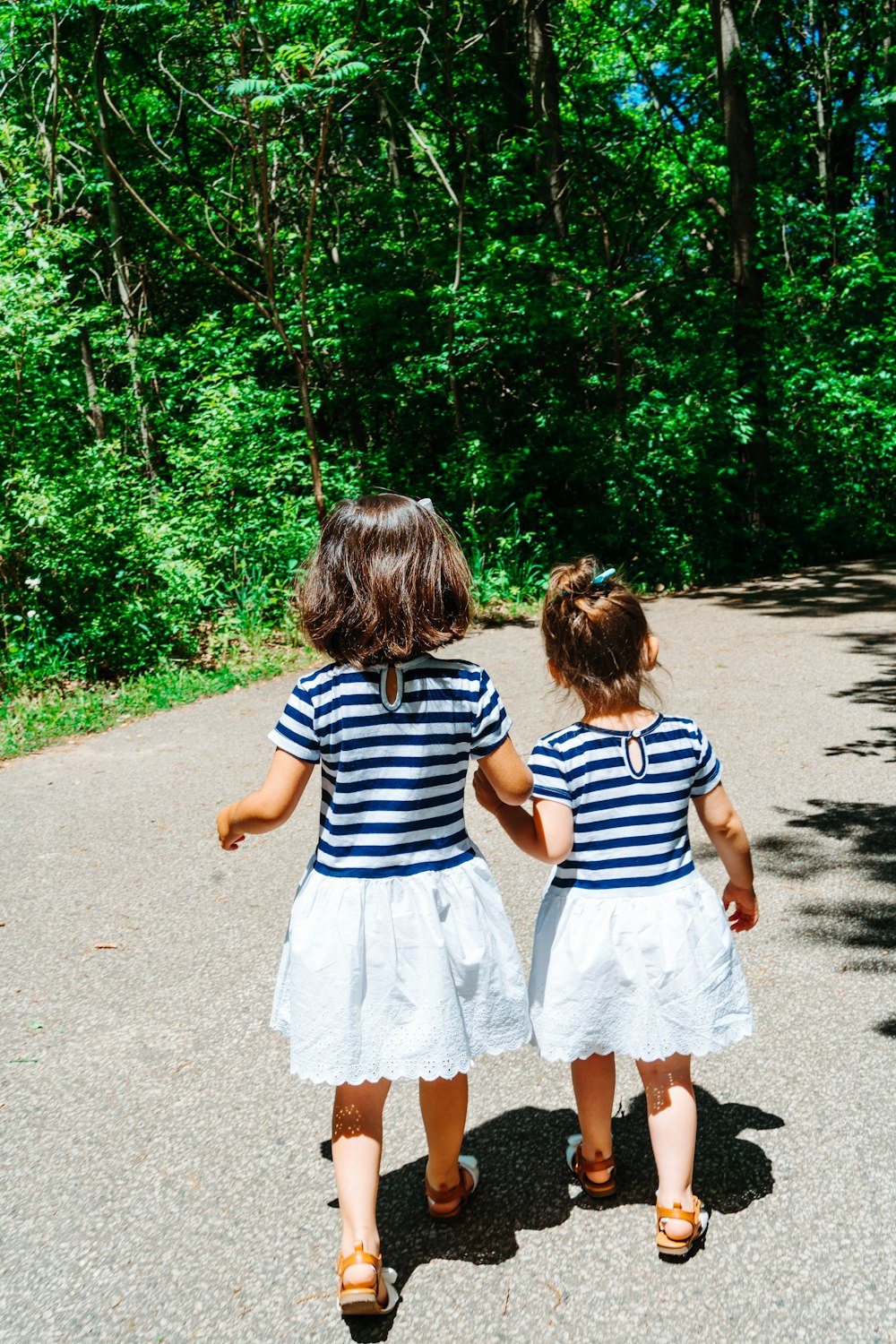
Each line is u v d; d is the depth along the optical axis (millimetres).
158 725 7281
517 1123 2699
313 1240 2311
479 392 13898
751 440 13188
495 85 15453
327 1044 1969
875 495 15164
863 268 14711
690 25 16625
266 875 4520
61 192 11984
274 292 12062
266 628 10055
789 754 5754
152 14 12805
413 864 2023
